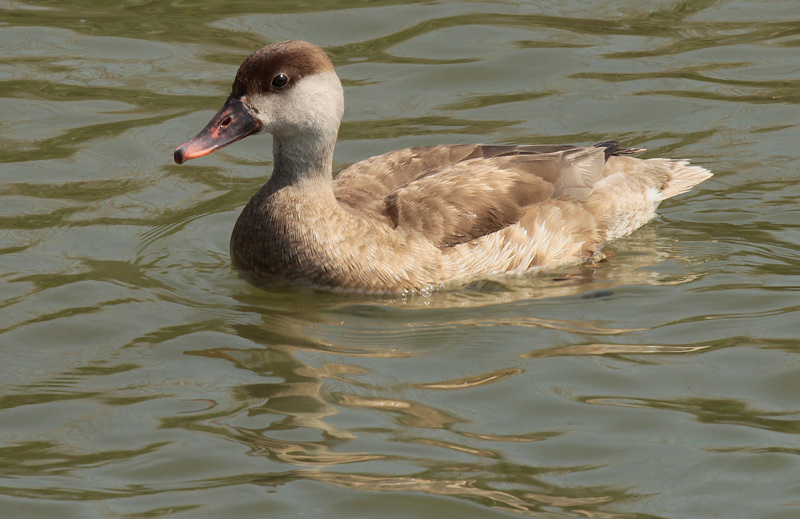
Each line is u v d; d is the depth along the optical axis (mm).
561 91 16250
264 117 11805
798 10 18281
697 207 13812
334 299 11969
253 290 12156
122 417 9625
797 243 12805
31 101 15836
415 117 15695
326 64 12016
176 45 17391
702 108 15719
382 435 9328
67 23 18062
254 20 18109
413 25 17969
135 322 11312
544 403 9820
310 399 9891
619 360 10516
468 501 8461
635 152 14023
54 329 11102
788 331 10945
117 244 12875
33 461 9008
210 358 10625
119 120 15492
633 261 12781
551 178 13047
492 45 17375
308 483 8688
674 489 8625
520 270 12586
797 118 15414
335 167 14539
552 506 8414
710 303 11609
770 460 8961
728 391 9961
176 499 8508
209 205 13844
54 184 14078
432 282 12141
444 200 12445
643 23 18000
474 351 10758
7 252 12539
